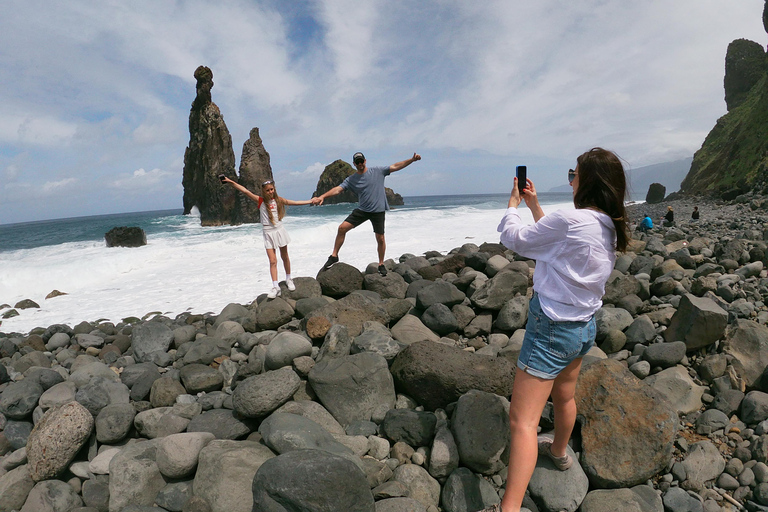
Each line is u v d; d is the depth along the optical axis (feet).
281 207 20.17
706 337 12.41
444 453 9.32
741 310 14.05
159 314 24.02
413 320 16.26
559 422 8.34
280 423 9.69
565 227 6.59
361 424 10.89
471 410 9.70
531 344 7.00
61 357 18.24
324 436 9.77
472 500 8.58
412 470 9.19
